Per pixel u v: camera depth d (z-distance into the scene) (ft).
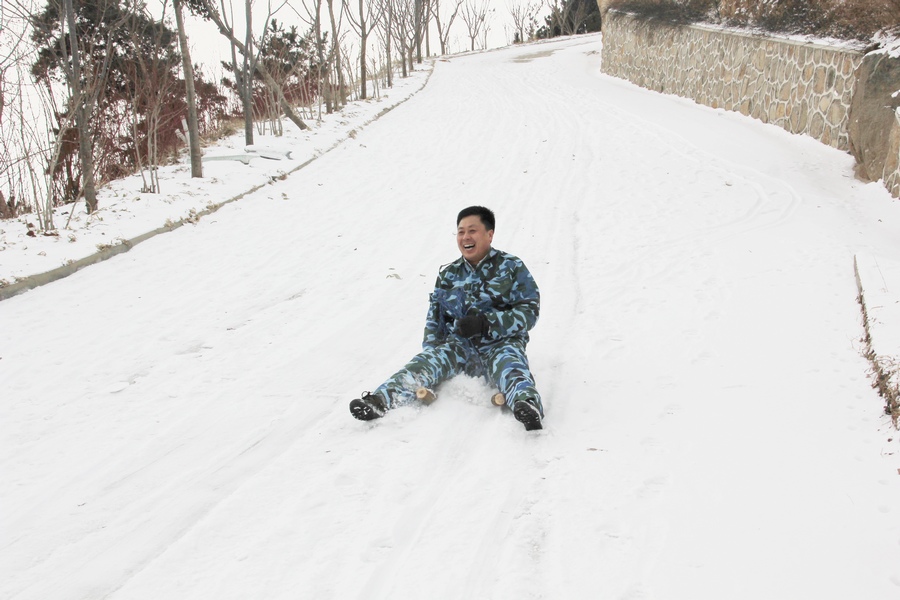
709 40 45.96
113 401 13.23
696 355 13.82
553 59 85.56
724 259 19.54
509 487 9.75
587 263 20.56
